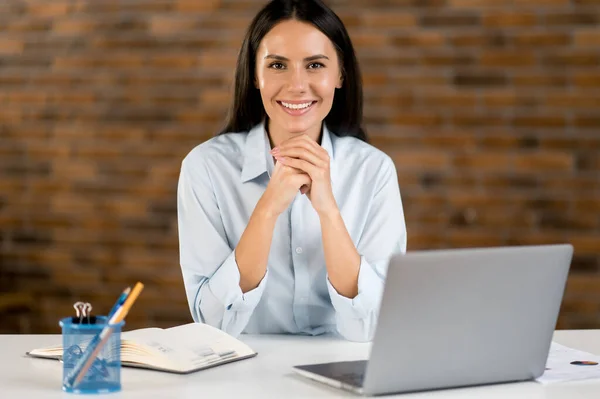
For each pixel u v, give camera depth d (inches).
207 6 200.2
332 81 89.7
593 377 72.2
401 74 193.9
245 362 76.9
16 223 209.3
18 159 208.8
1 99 209.2
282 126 89.5
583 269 189.8
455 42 192.2
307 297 93.7
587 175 189.3
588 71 188.2
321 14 88.5
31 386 68.5
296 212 92.4
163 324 203.6
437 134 193.5
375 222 95.7
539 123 190.4
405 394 66.8
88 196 206.2
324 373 69.9
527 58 190.1
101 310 206.4
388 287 62.7
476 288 65.7
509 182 191.6
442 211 193.6
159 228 203.8
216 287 87.1
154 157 203.3
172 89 202.4
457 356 67.1
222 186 94.6
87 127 205.8
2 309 200.7
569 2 188.1
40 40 206.5
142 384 68.9
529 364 70.4
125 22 203.2
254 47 91.4
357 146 98.0
